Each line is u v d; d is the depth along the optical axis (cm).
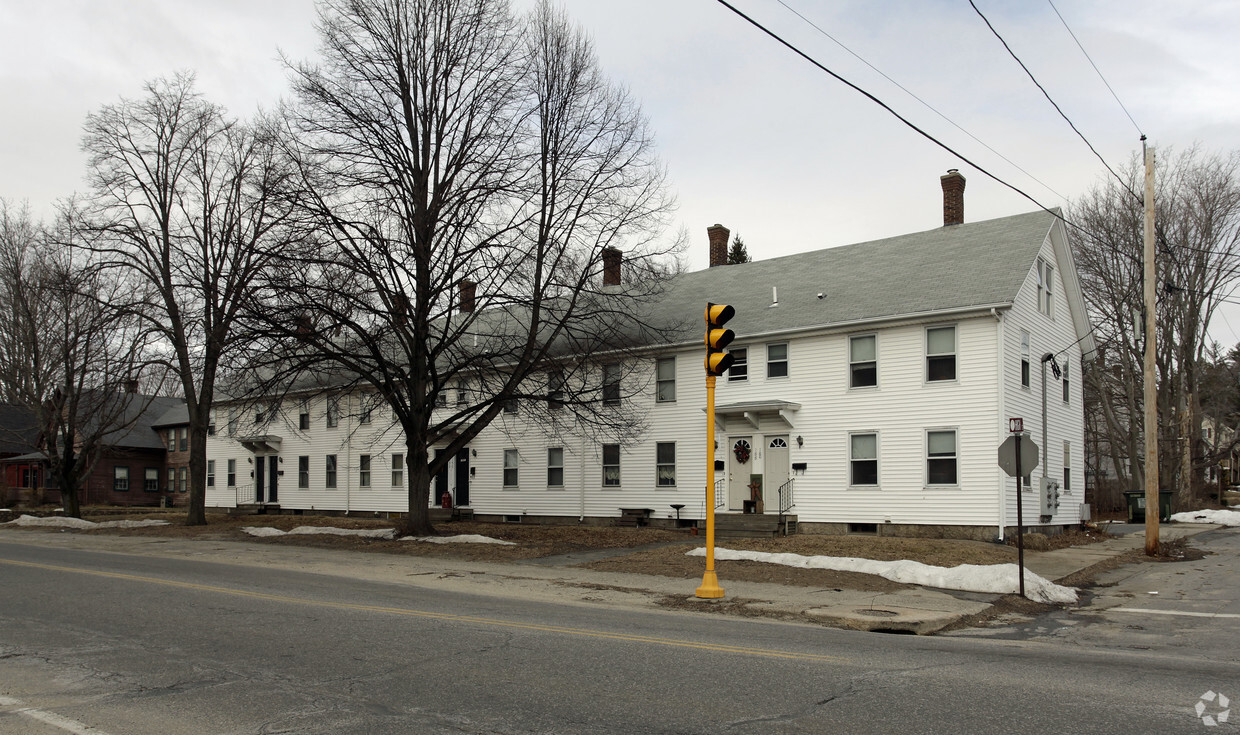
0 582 1539
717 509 2905
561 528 2962
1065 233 2931
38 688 773
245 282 2527
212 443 5088
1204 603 1514
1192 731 643
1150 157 2298
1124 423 5366
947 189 3108
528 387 3162
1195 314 4438
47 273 3638
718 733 634
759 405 2756
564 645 975
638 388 2962
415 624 1117
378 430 4022
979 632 1212
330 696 742
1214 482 6412
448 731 640
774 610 1359
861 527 2622
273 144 2681
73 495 3894
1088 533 2891
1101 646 1090
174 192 3353
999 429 2416
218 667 855
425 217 2470
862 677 818
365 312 2380
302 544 2577
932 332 2561
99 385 4006
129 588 1459
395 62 2478
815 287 2959
